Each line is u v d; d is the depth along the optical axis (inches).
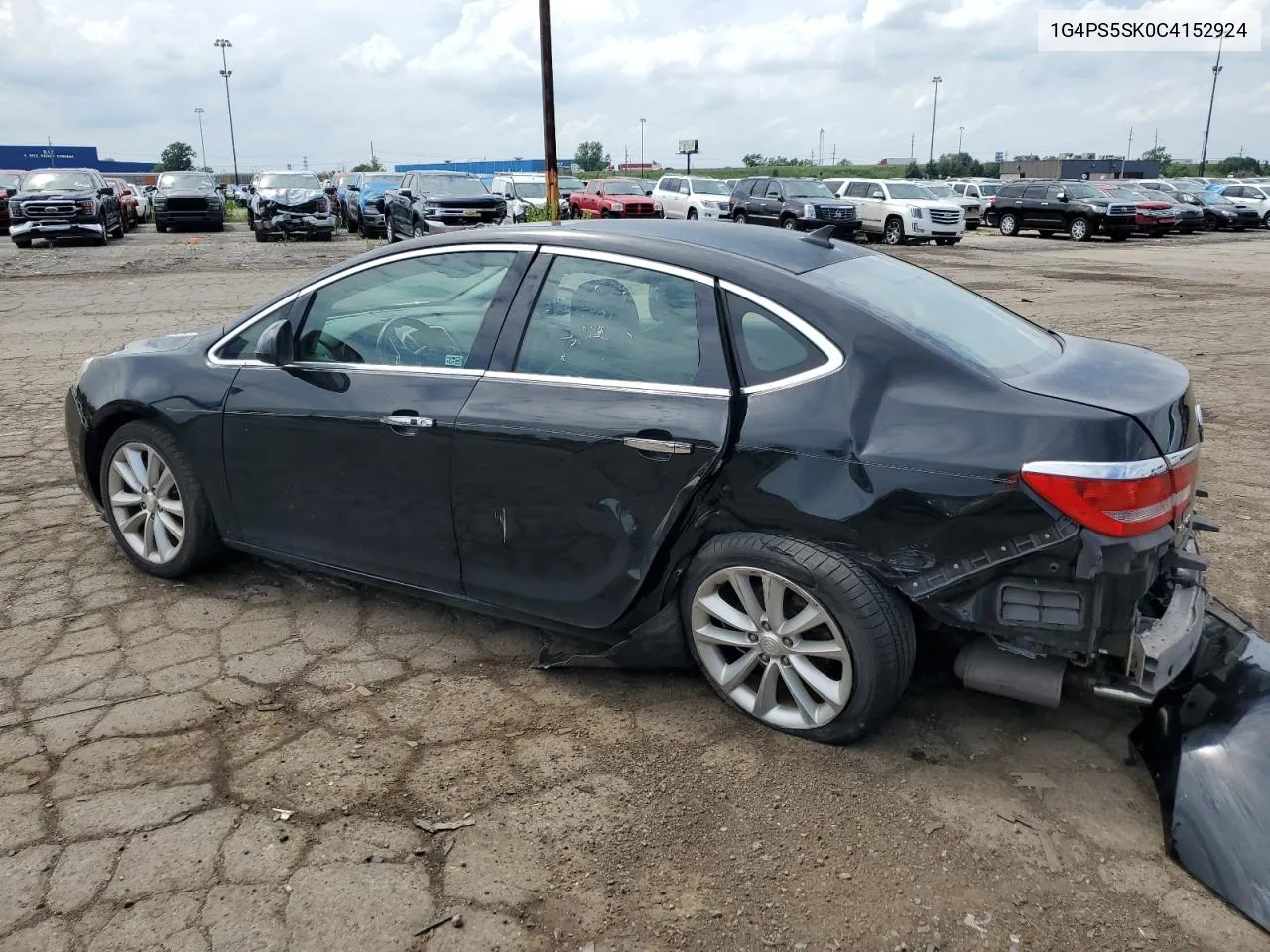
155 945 90.2
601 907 96.0
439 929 93.0
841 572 113.0
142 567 170.9
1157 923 94.6
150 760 118.3
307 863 101.2
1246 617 156.0
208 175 1282.0
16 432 263.3
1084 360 128.1
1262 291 629.9
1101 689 112.6
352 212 1149.7
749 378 120.3
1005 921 94.9
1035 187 1270.9
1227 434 270.4
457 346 140.2
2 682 135.6
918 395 112.7
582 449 126.3
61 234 924.0
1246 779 103.9
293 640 149.0
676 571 126.3
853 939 92.7
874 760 119.3
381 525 145.3
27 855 101.6
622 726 126.6
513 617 139.4
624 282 130.4
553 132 941.8
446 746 122.1
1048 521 104.7
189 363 162.1
